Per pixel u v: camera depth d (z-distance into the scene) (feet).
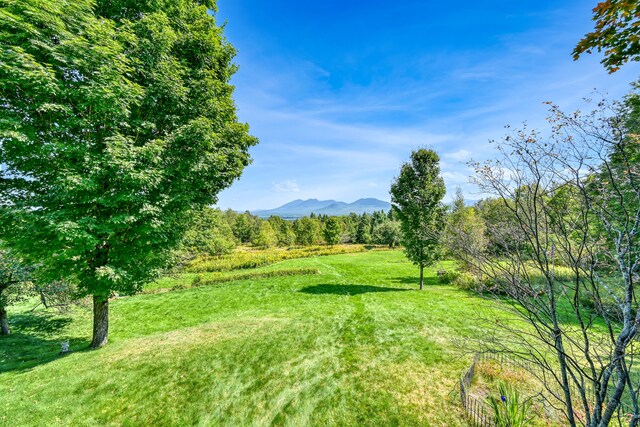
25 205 24.02
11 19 20.84
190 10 35.50
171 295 65.41
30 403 21.61
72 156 24.99
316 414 20.44
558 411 18.89
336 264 108.37
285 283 74.08
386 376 24.86
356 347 31.27
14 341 36.35
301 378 24.98
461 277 64.08
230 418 20.24
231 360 28.35
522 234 11.21
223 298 61.26
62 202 25.52
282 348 31.14
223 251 130.72
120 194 25.40
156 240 28.84
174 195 30.22
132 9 30.48
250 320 42.80
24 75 20.89
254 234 200.13
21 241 23.90
